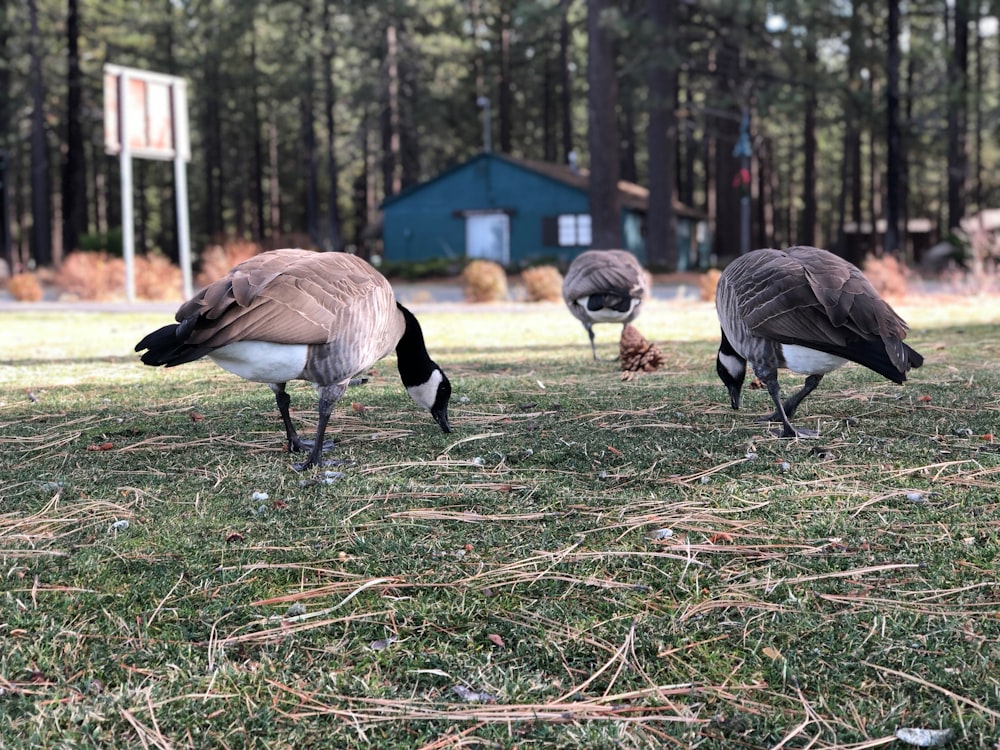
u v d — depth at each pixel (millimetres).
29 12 38062
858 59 30234
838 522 3537
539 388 6699
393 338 4680
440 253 36469
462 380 7148
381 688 2441
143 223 55812
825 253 4688
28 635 2725
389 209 36906
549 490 4012
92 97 43875
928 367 7289
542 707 2354
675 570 3135
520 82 55281
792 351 4473
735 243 44000
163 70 47281
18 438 5152
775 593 2949
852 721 2271
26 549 3371
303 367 4074
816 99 37938
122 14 45000
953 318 12883
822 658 2555
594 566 3184
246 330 3803
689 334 11141
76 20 37562
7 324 13789
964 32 35469
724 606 2873
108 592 3008
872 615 2779
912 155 45219
